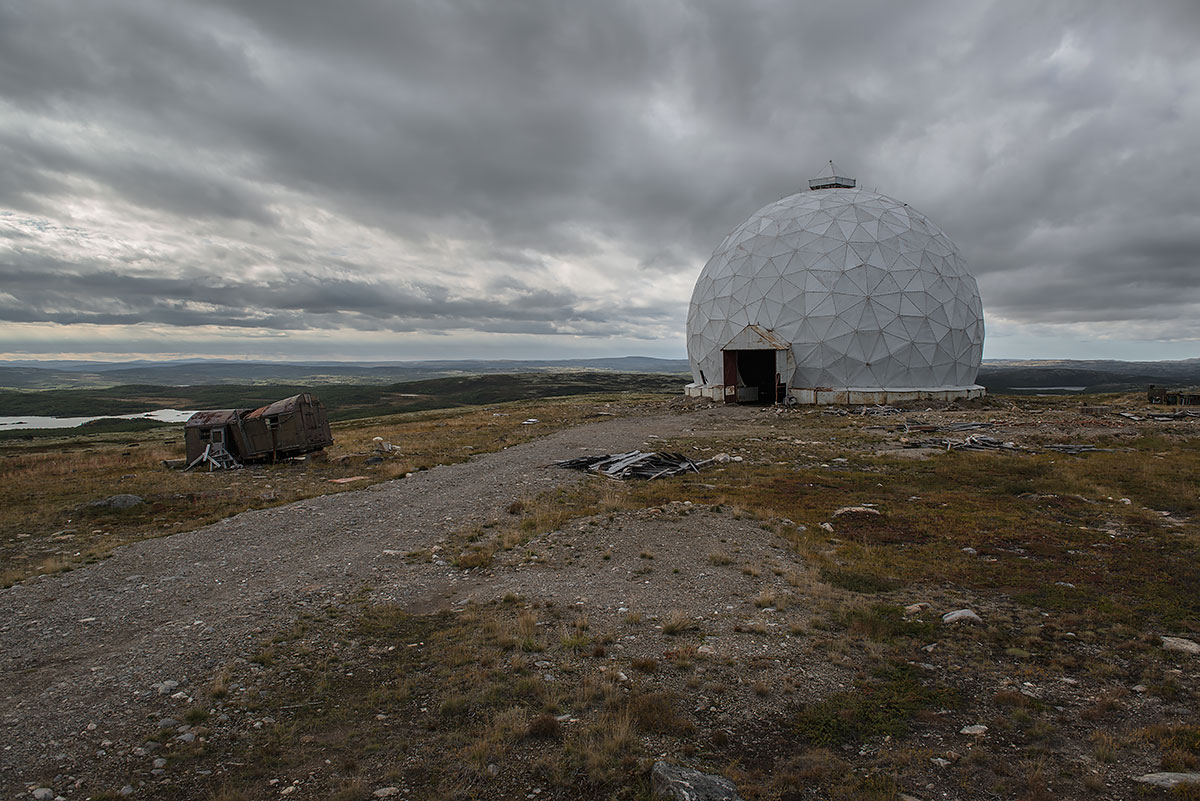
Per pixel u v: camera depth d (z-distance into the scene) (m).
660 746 5.20
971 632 7.47
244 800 4.56
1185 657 6.77
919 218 43.12
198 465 20.81
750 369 43.94
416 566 10.27
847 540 11.39
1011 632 7.50
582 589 9.02
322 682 6.38
